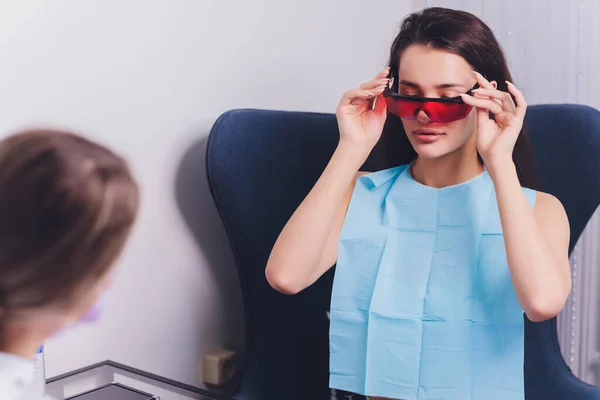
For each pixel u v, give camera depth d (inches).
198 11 60.8
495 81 48.6
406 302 47.3
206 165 56.9
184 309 63.1
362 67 79.6
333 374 49.4
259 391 57.1
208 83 62.4
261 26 66.7
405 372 46.8
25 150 22.2
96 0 53.2
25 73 49.3
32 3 49.3
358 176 56.4
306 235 48.6
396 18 83.7
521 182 54.1
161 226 60.0
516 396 46.1
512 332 46.3
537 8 72.6
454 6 78.5
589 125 58.3
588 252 72.7
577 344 74.0
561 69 72.1
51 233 21.3
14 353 23.6
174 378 62.8
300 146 61.1
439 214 49.2
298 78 71.3
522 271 43.9
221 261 66.1
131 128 56.6
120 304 57.4
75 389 53.2
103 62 54.0
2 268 21.3
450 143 47.4
